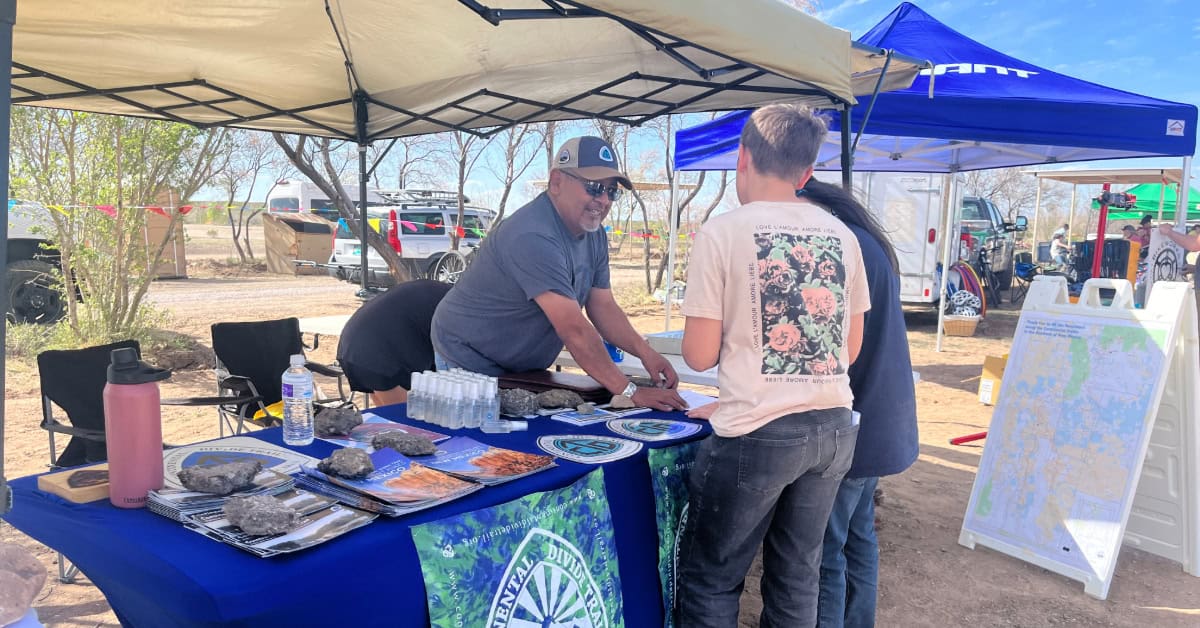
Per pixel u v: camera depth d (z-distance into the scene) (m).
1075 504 3.32
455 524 1.61
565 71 3.85
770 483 1.82
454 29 3.62
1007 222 13.83
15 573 1.30
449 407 2.34
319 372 4.28
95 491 1.63
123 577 1.43
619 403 2.69
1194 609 3.09
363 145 4.89
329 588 1.36
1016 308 13.49
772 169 1.88
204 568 1.31
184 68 3.75
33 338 7.62
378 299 4.04
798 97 3.55
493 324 2.96
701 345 1.86
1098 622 2.99
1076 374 3.45
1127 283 3.49
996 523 3.58
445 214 12.85
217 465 1.67
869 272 2.16
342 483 1.71
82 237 7.35
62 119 6.93
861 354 2.19
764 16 2.66
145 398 1.57
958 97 4.71
